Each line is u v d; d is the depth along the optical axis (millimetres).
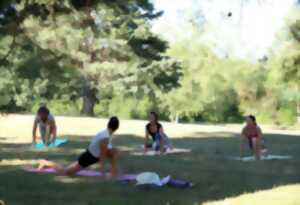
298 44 37625
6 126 23281
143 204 7262
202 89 54812
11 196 7625
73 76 26094
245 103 56781
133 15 38688
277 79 41688
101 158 9742
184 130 25641
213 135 23094
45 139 15523
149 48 40938
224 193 8266
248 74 55938
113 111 53500
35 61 21891
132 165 11500
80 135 20391
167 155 13945
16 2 10203
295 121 53625
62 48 27516
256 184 9297
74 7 10352
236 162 12781
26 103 38469
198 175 10227
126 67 39219
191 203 7367
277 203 7301
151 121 14508
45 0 10219
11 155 12812
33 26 18578
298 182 9586
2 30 11547
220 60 56781
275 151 16453
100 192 8133
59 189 8312
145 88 41844
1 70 24938
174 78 42344
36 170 10148
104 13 35375
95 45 37844
